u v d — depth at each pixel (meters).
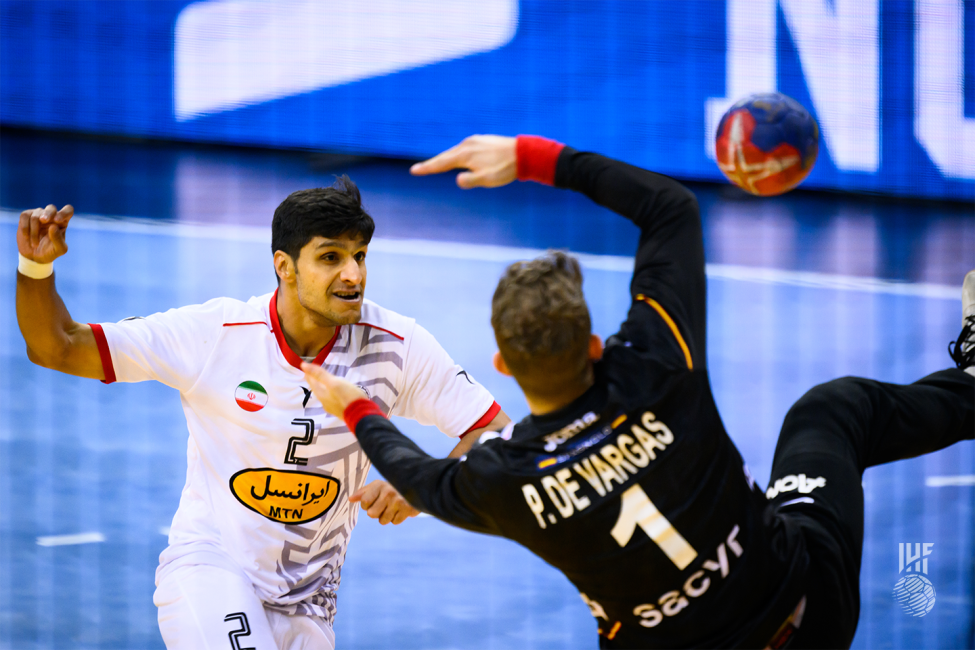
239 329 9.09
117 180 32.53
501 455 6.31
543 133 35.38
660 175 6.53
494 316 6.20
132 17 33.78
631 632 6.42
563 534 6.10
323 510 9.26
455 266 30.36
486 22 35.09
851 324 29.17
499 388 24.03
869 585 17.91
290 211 8.62
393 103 35.12
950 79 36.50
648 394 6.09
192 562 8.98
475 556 18.58
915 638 16.19
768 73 35.88
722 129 7.03
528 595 17.17
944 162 36.66
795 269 32.81
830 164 36.31
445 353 9.73
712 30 35.56
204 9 34.19
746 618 6.25
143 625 15.62
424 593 17.03
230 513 9.13
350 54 34.91
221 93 34.47
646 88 35.53
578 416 6.19
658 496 6.02
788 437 7.53
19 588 16.25
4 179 31.34
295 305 8.98
